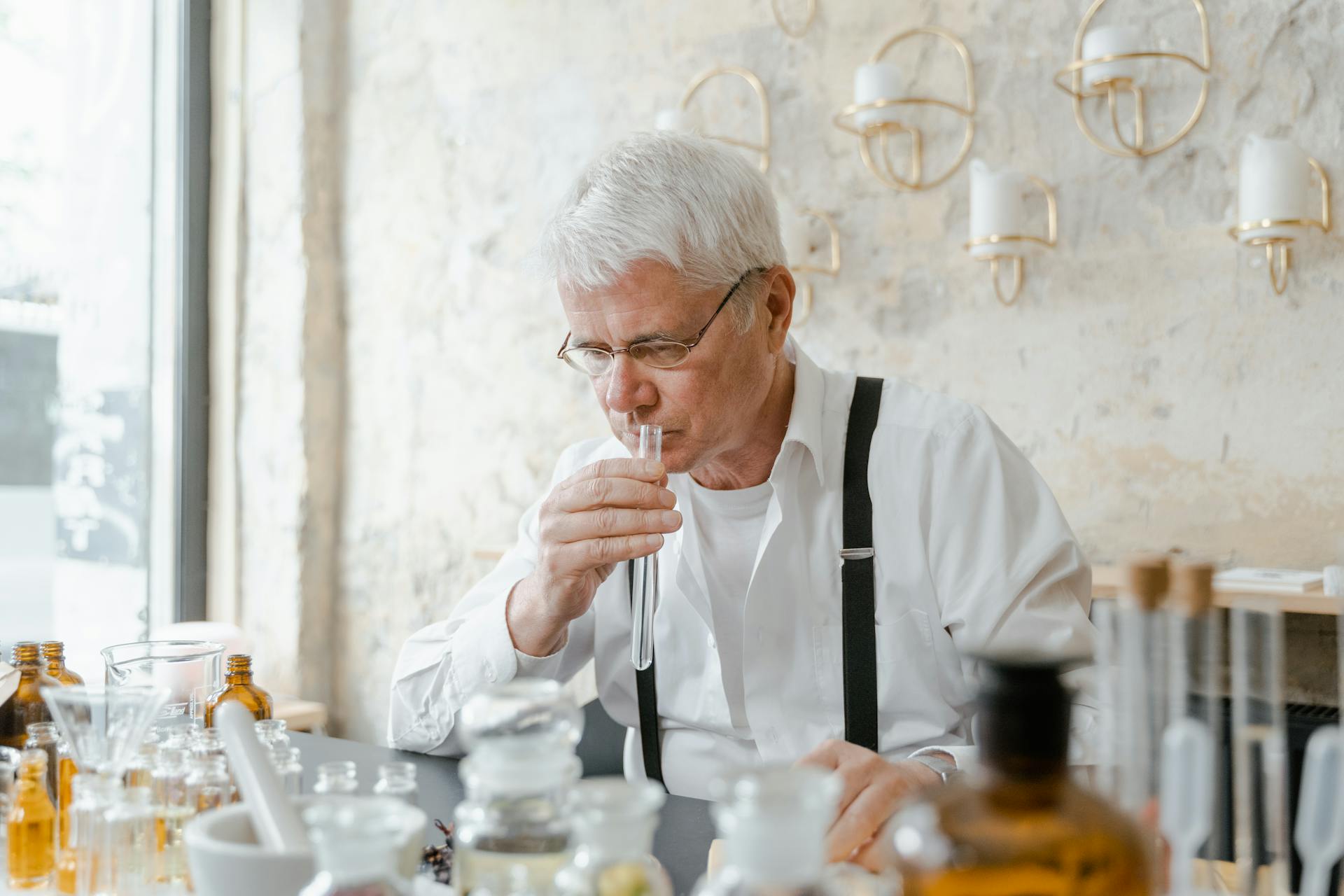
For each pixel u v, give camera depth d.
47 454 3.26
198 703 1.10
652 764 1.57
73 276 3.31
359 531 3.52
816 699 1.52
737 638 1.56
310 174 3.52
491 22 3.32
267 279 3.57
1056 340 2.50
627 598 1.60
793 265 2.70
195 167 3.61
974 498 1.49
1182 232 2.38
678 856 0.95
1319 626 2.17
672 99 3.03
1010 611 1.41
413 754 1.36
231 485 3.59
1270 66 2.30
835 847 0.82
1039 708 0.49
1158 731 0.54
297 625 3.46
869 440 1.55
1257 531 2.29
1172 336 2.38
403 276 3.46
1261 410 2.30
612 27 3.12
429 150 3.43
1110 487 2.45
